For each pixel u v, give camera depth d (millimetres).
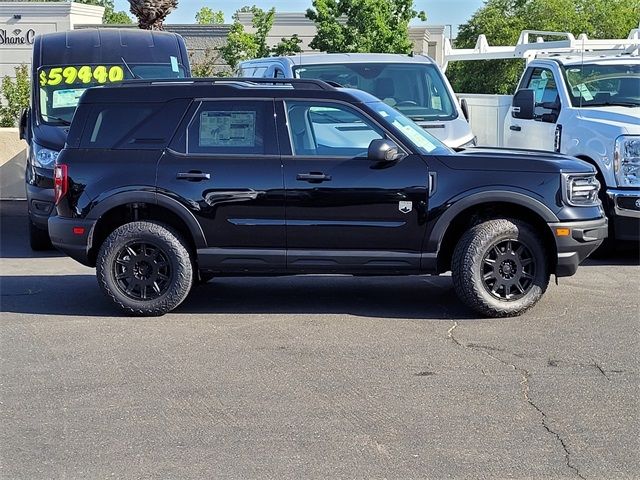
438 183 7996
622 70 12305
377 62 12305
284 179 8078
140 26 19719
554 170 7988
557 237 7973
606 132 10727
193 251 8414
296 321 8133
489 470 4984
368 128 8188
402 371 6660
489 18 36406
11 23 29047
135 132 8359
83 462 5141
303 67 12219
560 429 5551
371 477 4898
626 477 4898
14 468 5070
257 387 6348
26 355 7164
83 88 12852
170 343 7461
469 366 6758
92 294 9352
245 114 8273
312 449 5281
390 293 9266
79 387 6395
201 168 8164
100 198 8234
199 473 4977
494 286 8062
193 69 24812
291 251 8164
